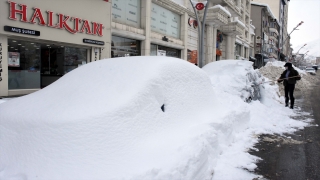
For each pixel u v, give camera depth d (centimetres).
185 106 388
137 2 1420
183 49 1822
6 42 844
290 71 927
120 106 295
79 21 1044
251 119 658
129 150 269
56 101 326
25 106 331
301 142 513
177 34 1805
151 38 1484
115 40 1291
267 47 5203
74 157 247
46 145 257
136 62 394
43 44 998
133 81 340
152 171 246
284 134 575
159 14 1599
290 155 436
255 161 401
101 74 377
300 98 1259
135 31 1374
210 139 362
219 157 388
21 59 927
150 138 300
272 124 655
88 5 1079
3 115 317
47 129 267
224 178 329
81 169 239
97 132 265
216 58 2503
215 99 496
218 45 2477
